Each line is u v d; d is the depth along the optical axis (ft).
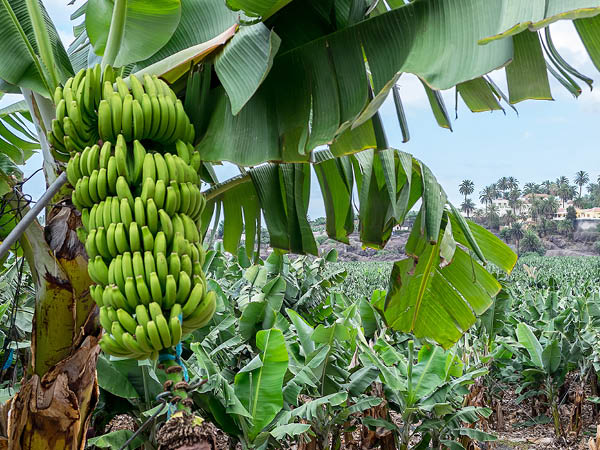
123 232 7.72
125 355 7.68
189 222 8.15
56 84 10.23
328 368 19.35
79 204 8.63
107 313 7.59
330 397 17.56
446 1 8.97
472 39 8.43
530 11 7.28
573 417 30.04
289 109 10.61
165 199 8.05
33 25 10.11
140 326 7.22
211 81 10.92
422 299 16.74
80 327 9.67
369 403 19.44
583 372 30.35
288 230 13.92
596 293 40.57
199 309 7.80
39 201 9.23
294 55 10.69
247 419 16.67
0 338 20.58
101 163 8.23
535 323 38.75
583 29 8.83
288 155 11.98
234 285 31.32
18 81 10.14
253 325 21.27
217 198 15.20
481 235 16.15
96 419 18.75
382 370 19.81
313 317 36.35
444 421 20.21
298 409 17.28
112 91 8.77
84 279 9.66
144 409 16.88
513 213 511.81
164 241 7.62
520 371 31.78
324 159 14.16
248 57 9.51
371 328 27.22
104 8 10.16
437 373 20.42
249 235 15.57
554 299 41.22
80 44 13.46
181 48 10.90
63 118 8.87
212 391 16.70
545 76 10.53
